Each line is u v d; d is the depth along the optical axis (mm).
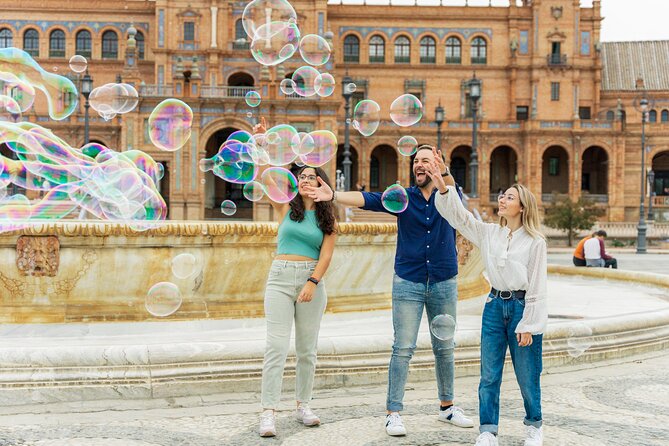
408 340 5289
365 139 58438
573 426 5375
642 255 36781
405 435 5141
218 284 8523
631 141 58750
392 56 61750
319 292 5406
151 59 59781
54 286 8102
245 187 9070
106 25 59688
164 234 8234
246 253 8539
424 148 5359
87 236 8078
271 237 8594
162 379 6102
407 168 60000
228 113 45219
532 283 4754
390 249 9680
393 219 36219
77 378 5938
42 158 9914
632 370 7512
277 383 5199
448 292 5391
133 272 8250
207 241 8406
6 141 9406
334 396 6312
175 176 45344
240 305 8594
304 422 5371
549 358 7551
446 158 58969
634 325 8492
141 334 7840
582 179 63062
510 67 61031
